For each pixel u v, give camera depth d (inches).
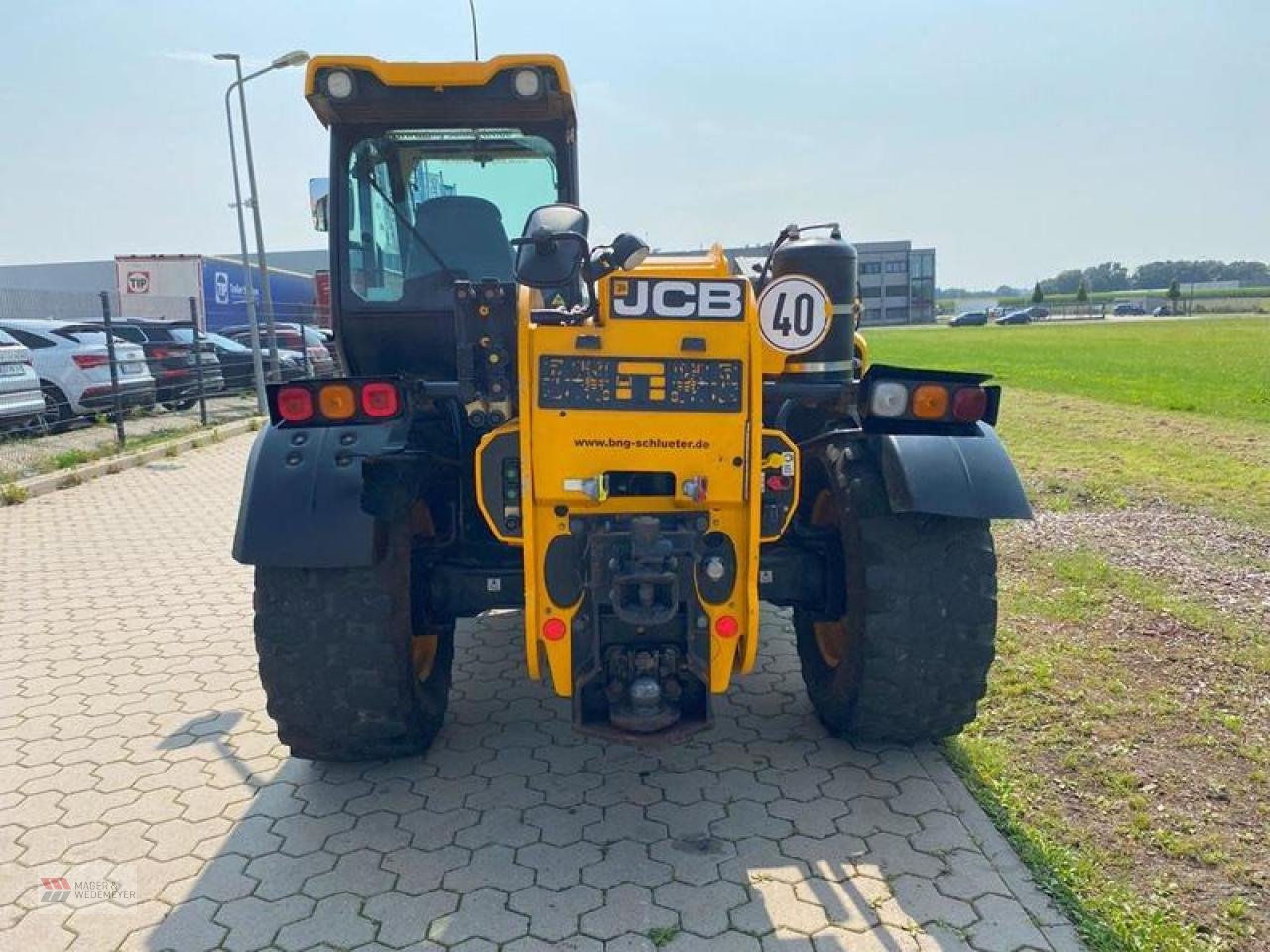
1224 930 106.2
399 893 115.5
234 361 794.2
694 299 113.7
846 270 159.8
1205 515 297.6
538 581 120.2
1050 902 111.5
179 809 135.9
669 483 118.9
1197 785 135.1
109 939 108.5
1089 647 184.4
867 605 130.8
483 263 172.6
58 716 168.1
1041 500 323.0
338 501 123.4
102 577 257.1
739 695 171.5
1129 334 1910.7
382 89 154.6
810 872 118.0
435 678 151.7
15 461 433.4
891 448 128.6
